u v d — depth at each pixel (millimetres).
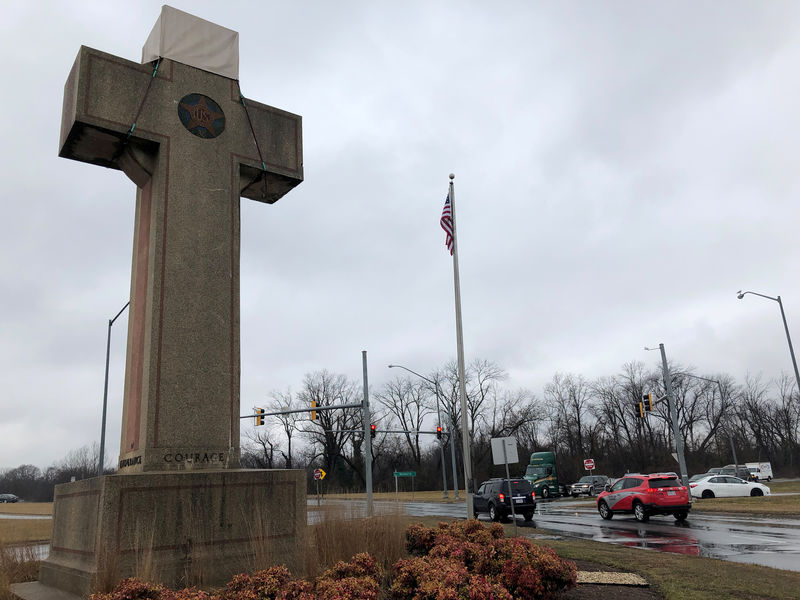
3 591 8047
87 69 10172
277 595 6160
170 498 8367
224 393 9945
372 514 10492
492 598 6258
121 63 10516
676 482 21969
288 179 12117
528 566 7344
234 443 9844
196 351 9867
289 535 9195
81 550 8344
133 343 10438
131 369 10328
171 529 8258
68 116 10406
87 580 7684
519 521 23766
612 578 9531
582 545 14094
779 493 37656
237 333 10375
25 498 113750
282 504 9258
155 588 6148
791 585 8938
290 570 8641
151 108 10617
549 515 26969
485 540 9773
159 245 10039
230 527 8719
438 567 6906
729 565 10836
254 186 12391
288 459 76875
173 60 11094
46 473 116875
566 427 85562
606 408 85375
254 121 11773
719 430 84875
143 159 10625
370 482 32312
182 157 10695
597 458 83062
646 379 84562
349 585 6332
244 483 8977
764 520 21922
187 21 11477
